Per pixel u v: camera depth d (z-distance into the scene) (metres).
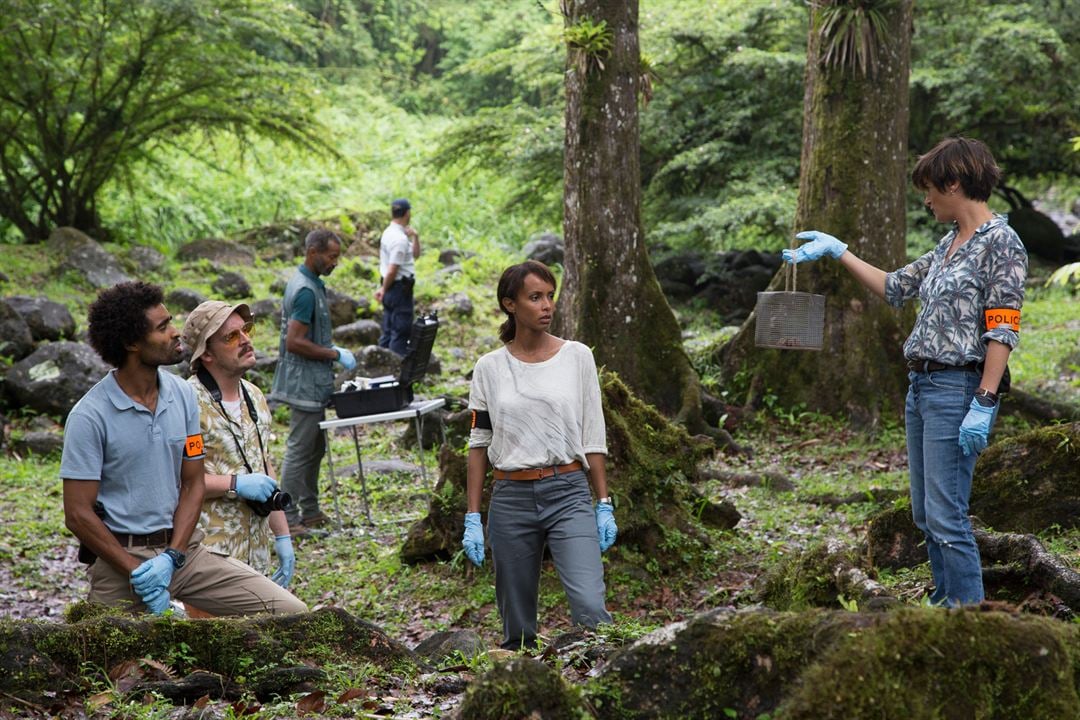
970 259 3.61
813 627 2.50
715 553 6.54
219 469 4.47
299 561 7.29
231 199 24.02
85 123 18.17
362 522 8.20
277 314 15.29
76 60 17.61
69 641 3.37
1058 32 19.39
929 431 3.68
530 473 4.23
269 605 4.10
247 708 3.26
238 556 4.41
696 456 6.69
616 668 2.66
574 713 2.56
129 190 20.34
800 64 18.45
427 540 6.70
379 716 3.16
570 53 10.28
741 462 9.55
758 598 4.48
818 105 10.57
